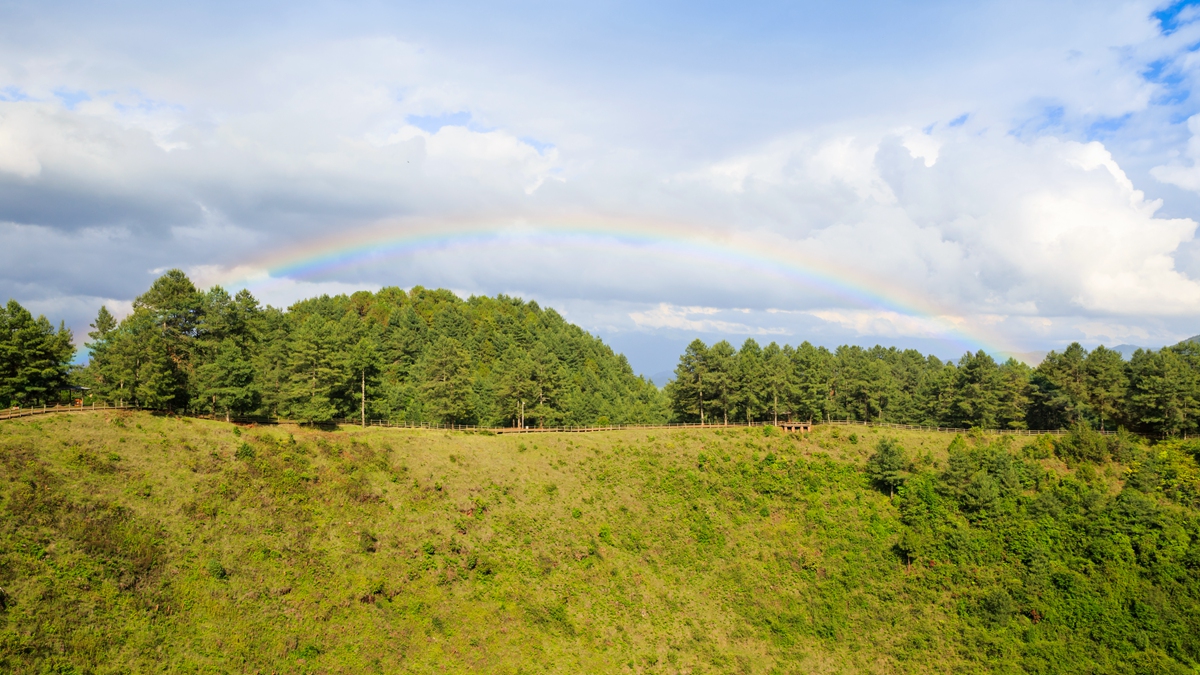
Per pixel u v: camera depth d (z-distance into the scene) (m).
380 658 55.41
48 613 44.91
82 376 89.00
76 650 43.69
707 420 123.38
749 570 80.06
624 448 98.94
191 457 68.12
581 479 90.44
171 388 82.38
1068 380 108.69
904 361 159.88
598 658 64.19
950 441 100.19
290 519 65.69
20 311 80.25
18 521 50.69
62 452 61.75
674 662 66.25
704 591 76.94
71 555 50.19
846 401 124.81
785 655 70.06
